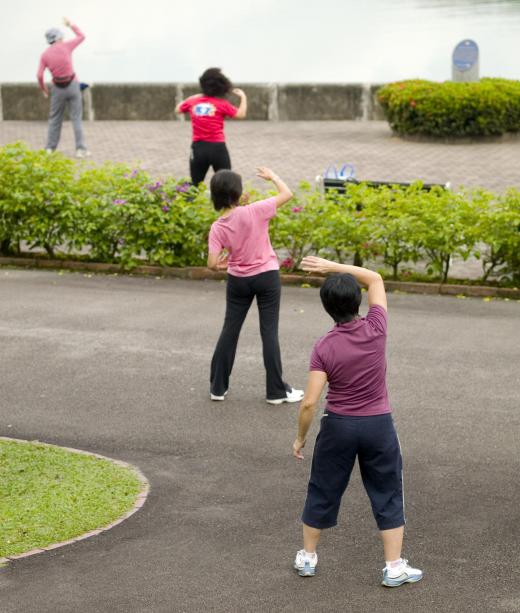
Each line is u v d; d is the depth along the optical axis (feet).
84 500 26.12
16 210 51.49
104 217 50.80
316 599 21.18
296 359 37.50
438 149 79.20
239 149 79.92
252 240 31.94
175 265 50.88
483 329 40.91
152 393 34.40
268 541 23.90
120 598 21.30
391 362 36.94
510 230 46.21
